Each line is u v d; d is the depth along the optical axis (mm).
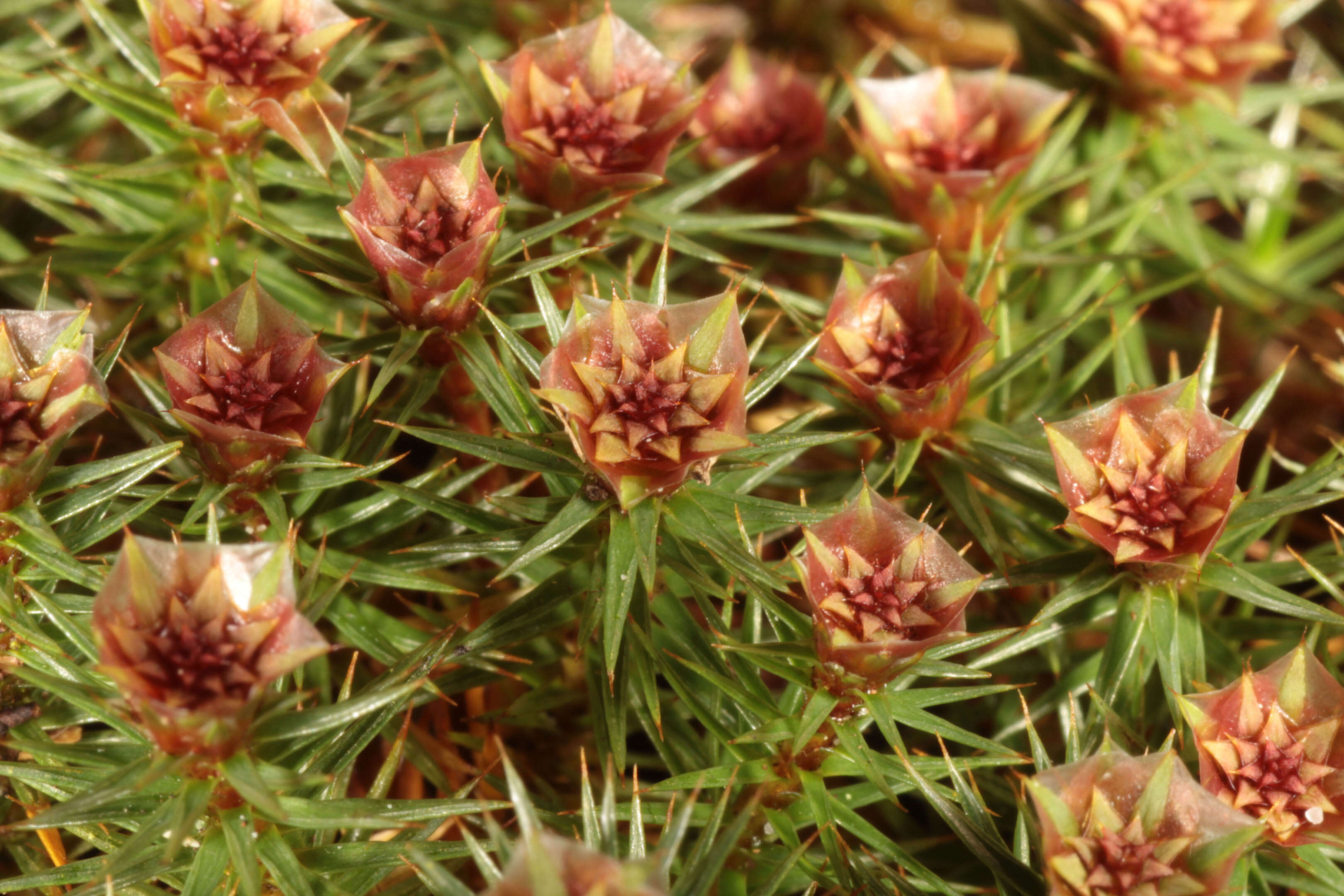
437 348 112
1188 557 108
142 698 101
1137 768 104
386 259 109
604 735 112
